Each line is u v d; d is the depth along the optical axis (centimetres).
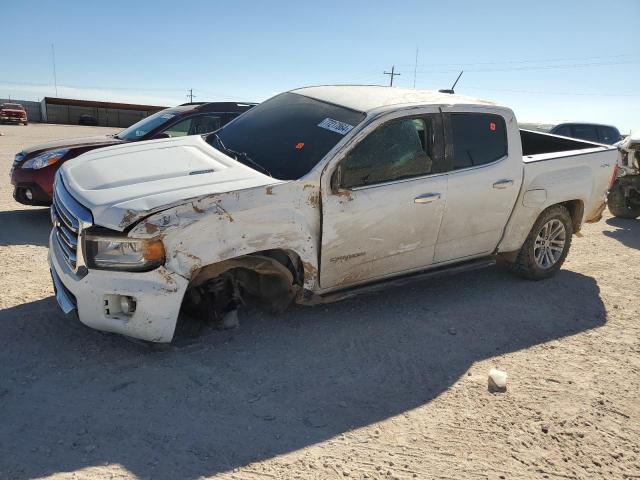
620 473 301
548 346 439
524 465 299
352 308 476
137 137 742
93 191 360
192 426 305
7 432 288
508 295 537
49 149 686
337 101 468
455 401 352
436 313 481
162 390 335
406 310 483
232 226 357
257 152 439
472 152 481
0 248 577
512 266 572
